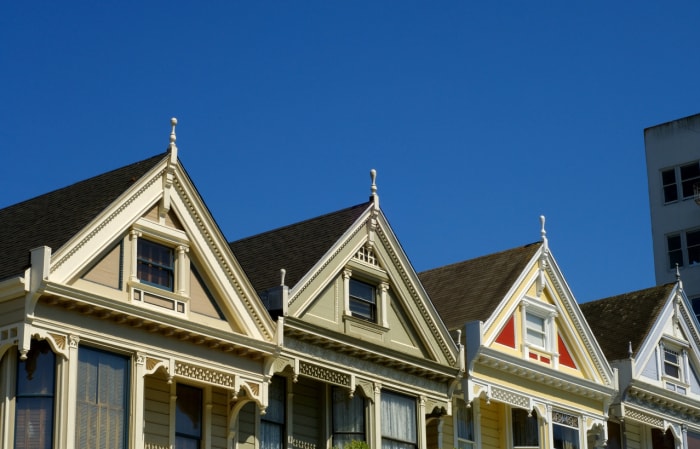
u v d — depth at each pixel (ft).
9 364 107.65
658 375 180.04
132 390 112.16
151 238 117.08
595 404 167.63
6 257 112.68
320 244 136.87
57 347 107.34
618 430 177.99
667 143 268.41
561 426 160.97
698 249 259.80
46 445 106.11
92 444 108.37
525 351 157.38
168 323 115.14
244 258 143.33
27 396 107.34
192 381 118.62
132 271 114.32
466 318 154.30
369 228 139.95
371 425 134.82
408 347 142.00
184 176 120.37
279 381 132.26
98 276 111.96
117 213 113.80
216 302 121.90
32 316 105.91
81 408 108.37
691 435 184.75
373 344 135.85
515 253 165.68
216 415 123.54
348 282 136.77
